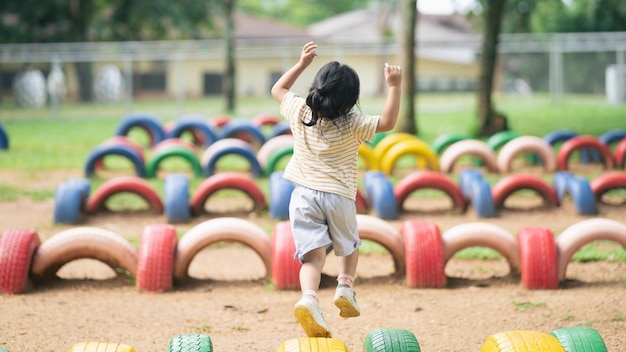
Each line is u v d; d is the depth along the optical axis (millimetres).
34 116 54406
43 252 12445
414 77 34281
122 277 12906
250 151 23766
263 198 18672
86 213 18719
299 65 9250
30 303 11695
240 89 86500
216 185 18375
